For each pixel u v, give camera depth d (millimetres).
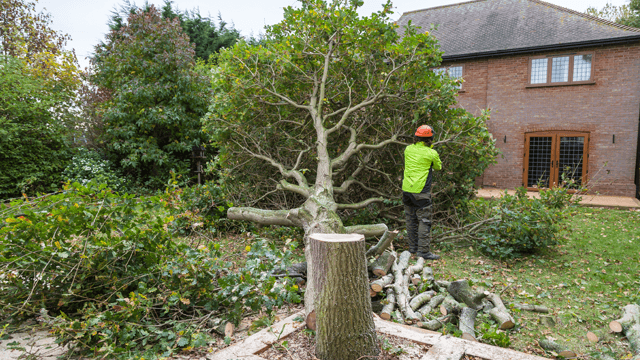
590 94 12188
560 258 5387
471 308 3486
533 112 12984
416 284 4066
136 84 11312
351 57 5762
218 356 2438
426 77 5766
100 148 12242
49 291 3012
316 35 5691
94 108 12297
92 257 2990
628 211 8945
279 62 5699
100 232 3145
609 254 5512
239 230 6344
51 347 2617
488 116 5918
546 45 12359
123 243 3221
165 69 11922
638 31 11492
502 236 5613
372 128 6504
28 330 2893
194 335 2695
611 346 3049
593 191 12273
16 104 9578
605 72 11945
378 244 4262
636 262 5105
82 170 10586
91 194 3299
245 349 2529
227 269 3322
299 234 5941
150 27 11742
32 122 10133
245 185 6602
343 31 5508
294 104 5832
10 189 9500
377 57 5832
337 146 6652
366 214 6453
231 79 5840
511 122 13312
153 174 12367
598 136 12141
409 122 6070
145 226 3547
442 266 5055
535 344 3066
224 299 3193
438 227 6355
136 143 11469
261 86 5762
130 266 3182
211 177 11906
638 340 2984
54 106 11109
